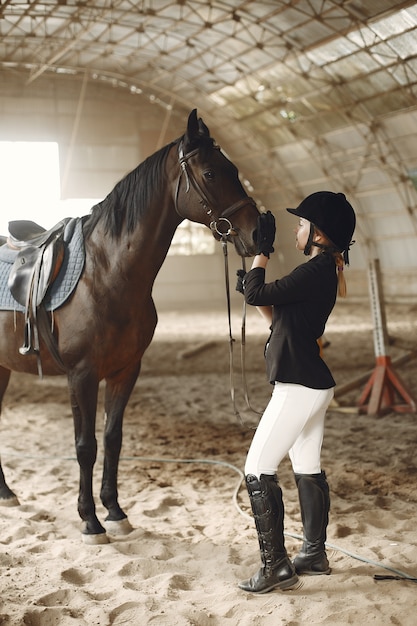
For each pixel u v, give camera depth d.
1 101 23.06
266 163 23.70
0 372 4.44
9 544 3.67
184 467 5.29
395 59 15.24
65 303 3.62
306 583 3.03
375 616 2.69
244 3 15.43
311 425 3.05
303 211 2.95
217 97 22.00
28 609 2.84
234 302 25.66
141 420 7.07
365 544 3.55
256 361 11.14
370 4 13.74
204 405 7.83
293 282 2.86
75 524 4.01
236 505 4.27
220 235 3.40
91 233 3.70
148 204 3.53
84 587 3.13
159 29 18.30
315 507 3.08
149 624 2.72
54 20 17.89
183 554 3.50
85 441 3.61
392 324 15.29
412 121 16.81
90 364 3.58
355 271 22.53
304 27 15.78
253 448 2.96
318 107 18.91
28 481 4.93
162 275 25.09
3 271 4.02
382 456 5.38
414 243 19.89
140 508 4.28
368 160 19.23
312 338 2.93
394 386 7.05
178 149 3.47
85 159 24.12
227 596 2.95
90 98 23.95
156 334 15.45
